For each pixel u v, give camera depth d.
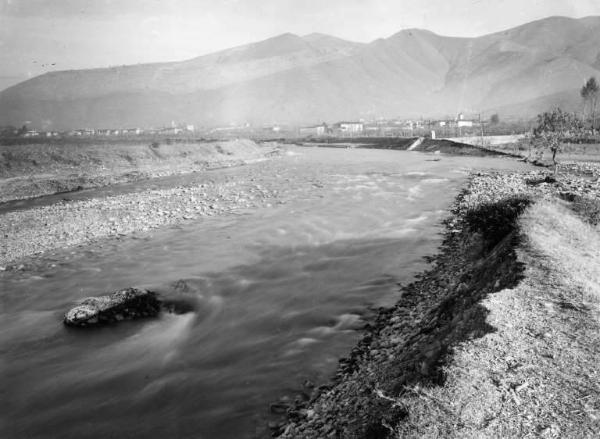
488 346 7.28
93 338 13.29
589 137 75.75
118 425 9.09
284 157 95.12
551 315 8.16
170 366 11.37
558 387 6.09
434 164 63.59
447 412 5.84
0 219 30.94
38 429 9.17
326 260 19.58
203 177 56.84
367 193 38.06
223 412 9.11
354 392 8.56
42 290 17.61
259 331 13.00
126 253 22.25
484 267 12.56
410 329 11.27
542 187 31.20
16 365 11.86
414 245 20.84
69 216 31.06
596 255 11.81
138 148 74.06
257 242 23.27
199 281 17.72
